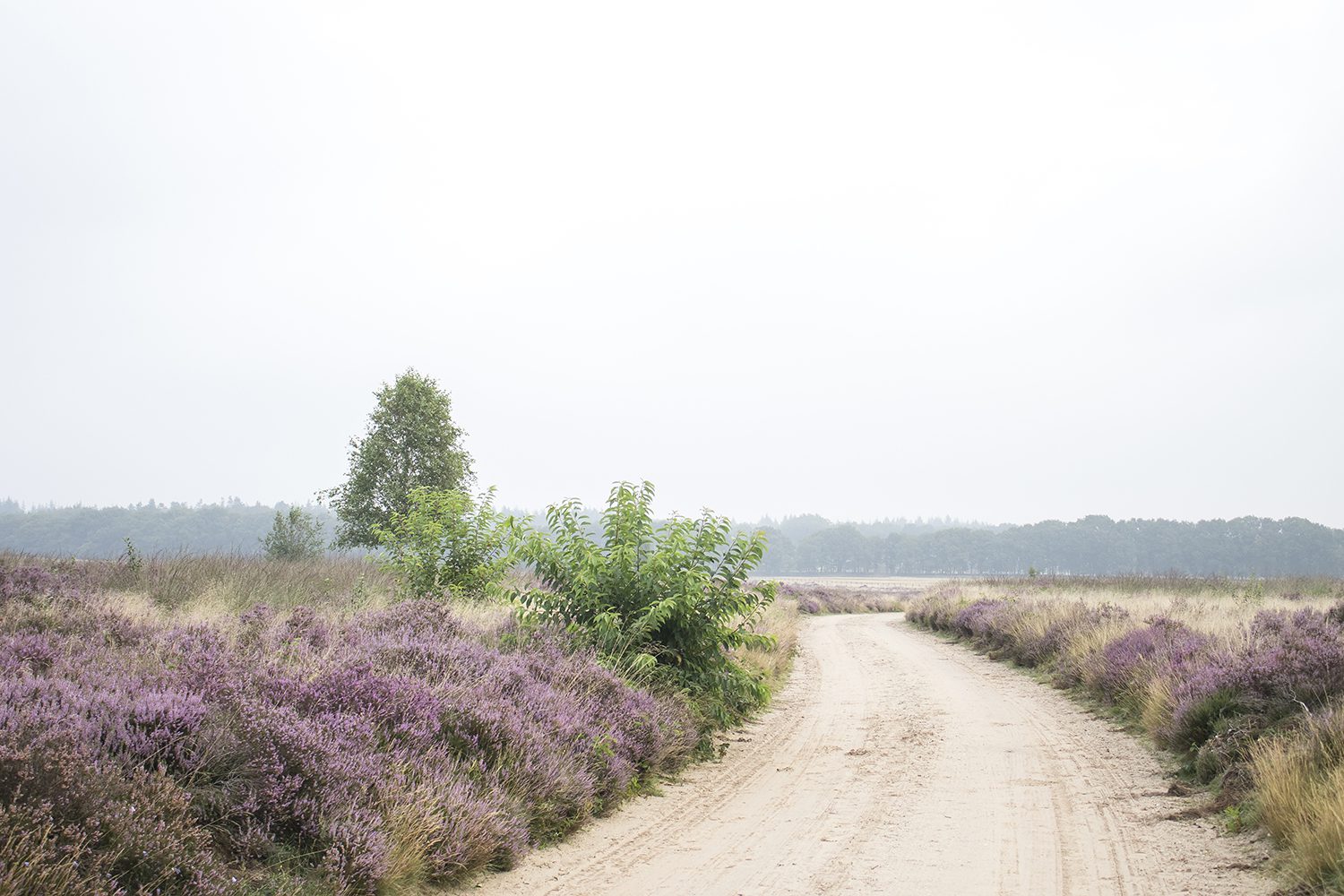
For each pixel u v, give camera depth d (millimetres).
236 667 6492
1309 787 5867
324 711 5914
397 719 6316
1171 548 151125
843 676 17281
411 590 14086
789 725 11828
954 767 8828
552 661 8906
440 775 5793
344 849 4656
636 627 10219
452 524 14477
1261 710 8336
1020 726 11266
